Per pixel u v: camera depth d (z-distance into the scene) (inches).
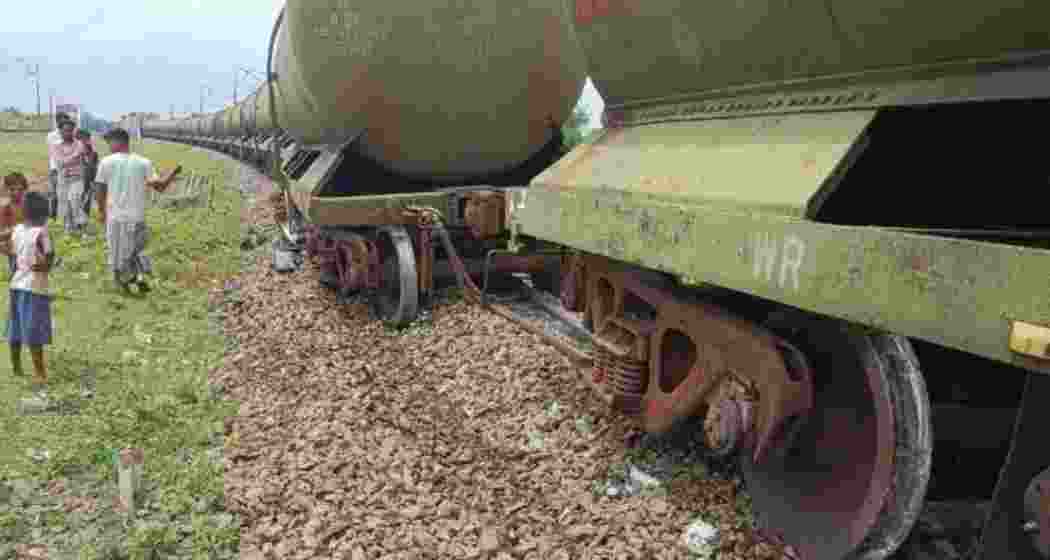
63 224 483.8
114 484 182.4
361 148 333.7
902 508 118.9
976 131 131.5
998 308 83.6
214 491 176.1
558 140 349.4
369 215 315.0
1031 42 98.7
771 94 147.2
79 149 465.1
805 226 111.0
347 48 310.2
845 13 120.3
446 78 313.4
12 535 159.6
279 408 228.2
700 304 160.1
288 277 412.8
